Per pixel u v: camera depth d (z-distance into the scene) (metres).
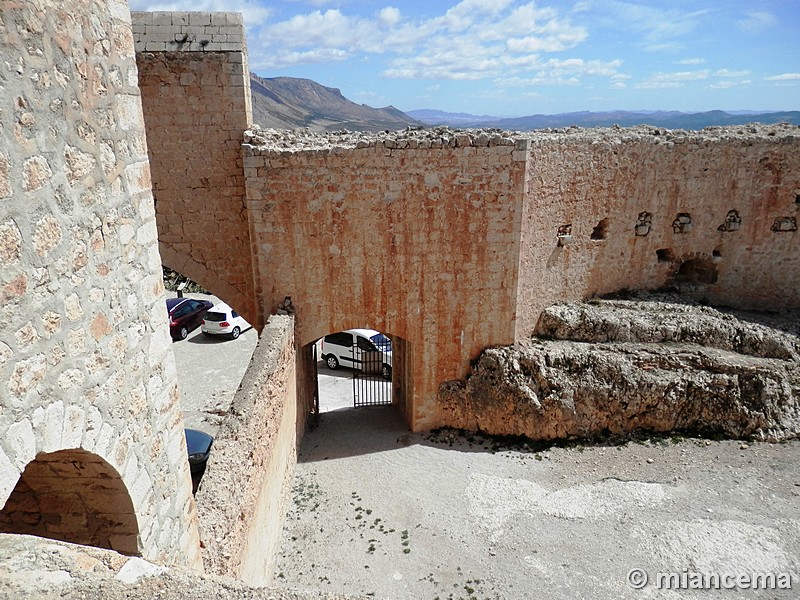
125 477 3.81
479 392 12.91
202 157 11.58
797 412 12.99
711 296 15.80
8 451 2.68
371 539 9.80
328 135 12.01
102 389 3.54
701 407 13.04
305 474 11.60
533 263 13.10
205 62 10.94
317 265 11.82
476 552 9.58
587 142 13.23
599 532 10.06
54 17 2.99
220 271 12.50
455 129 12.25
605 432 13.07
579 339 13.88
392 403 15.06
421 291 12.34
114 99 3.67
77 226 3.25
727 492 11.05
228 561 5.46
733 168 14.80
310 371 13.73
